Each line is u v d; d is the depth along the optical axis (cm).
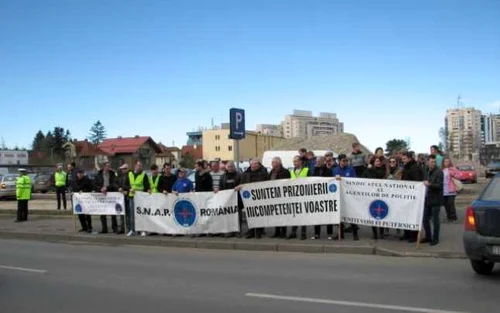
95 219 2002
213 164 1518
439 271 933
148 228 1505
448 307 685
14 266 1089
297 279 889
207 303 738
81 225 1712
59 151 12625
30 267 1074
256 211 1364
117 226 1627
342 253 1176
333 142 4984
